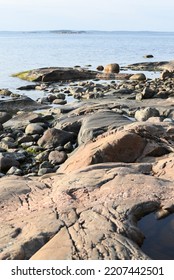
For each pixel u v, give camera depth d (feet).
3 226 22.57
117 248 19.17
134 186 25.17
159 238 21.08
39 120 62.34
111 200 23.58
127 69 168.14
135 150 36.42
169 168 29.32
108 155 35.53
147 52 303.89
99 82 125.18
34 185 28.09
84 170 29.30
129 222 21.44
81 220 21.84
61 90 104.99
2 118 65.77
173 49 364.38
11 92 99.40
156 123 40.81
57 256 18.90
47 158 46.01
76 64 186.50
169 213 22.85
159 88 97.60
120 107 67.72
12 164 43.75
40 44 415.03
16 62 189.98
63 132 51.26
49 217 22.53
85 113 63.36
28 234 21.18
